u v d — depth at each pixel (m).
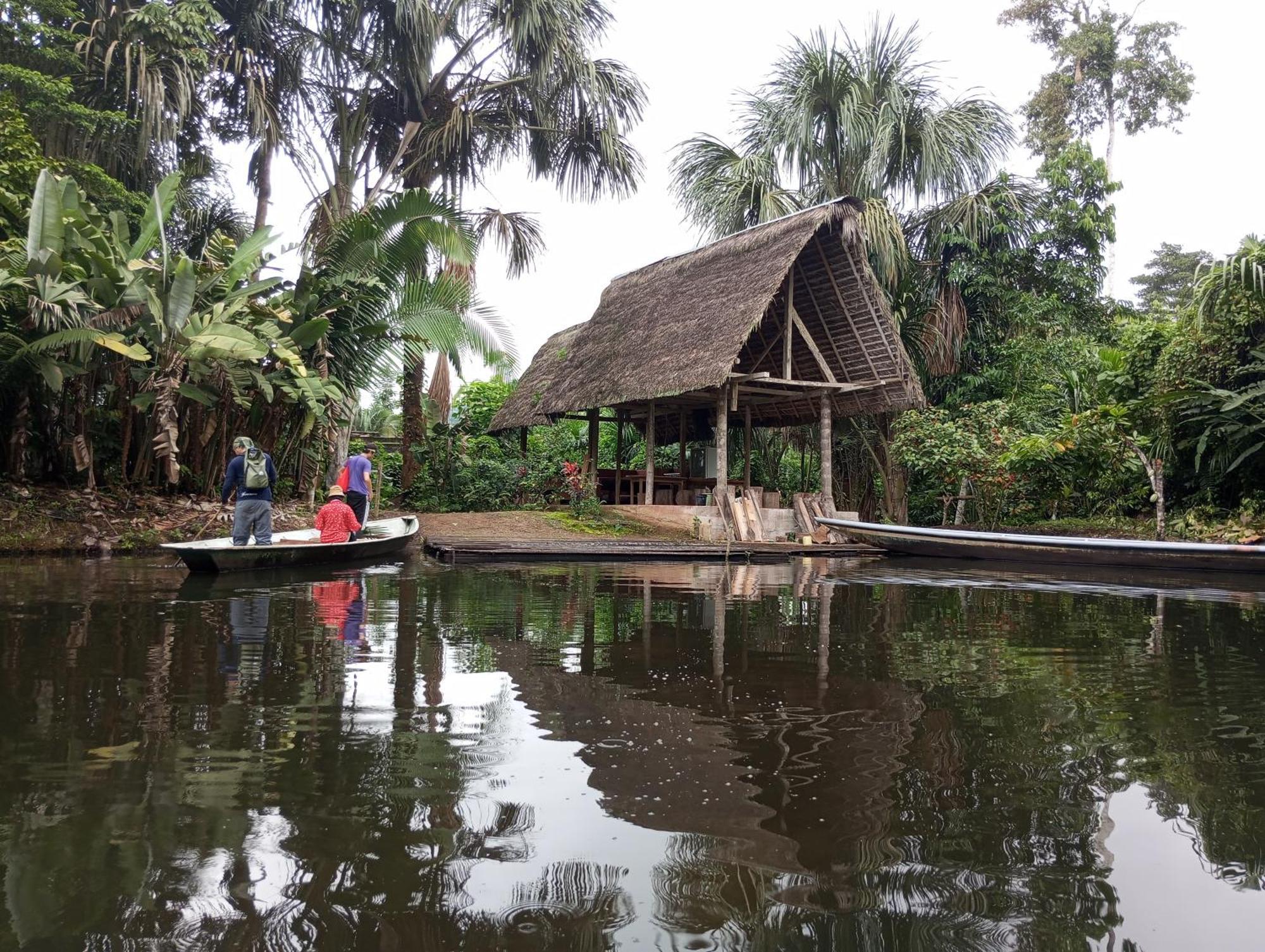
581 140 17.95
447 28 16.61
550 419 17.86
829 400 14.65
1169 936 1.46
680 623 4.98
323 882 1.62
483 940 1.42
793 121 15.71
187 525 10.30
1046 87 26.02
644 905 1.55
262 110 14.84
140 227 12.16
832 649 4.15
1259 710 3.00
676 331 14.05
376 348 12.78
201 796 2.06
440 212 12.45
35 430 10.64
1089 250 16.70
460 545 9.77
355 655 3.81
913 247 16.59
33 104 11.57
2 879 1.62
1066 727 2.77
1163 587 7.45
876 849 1.81
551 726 2.72
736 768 2.33
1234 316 11.38
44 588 6.05
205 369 10.18
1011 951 1.40
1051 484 13.85
